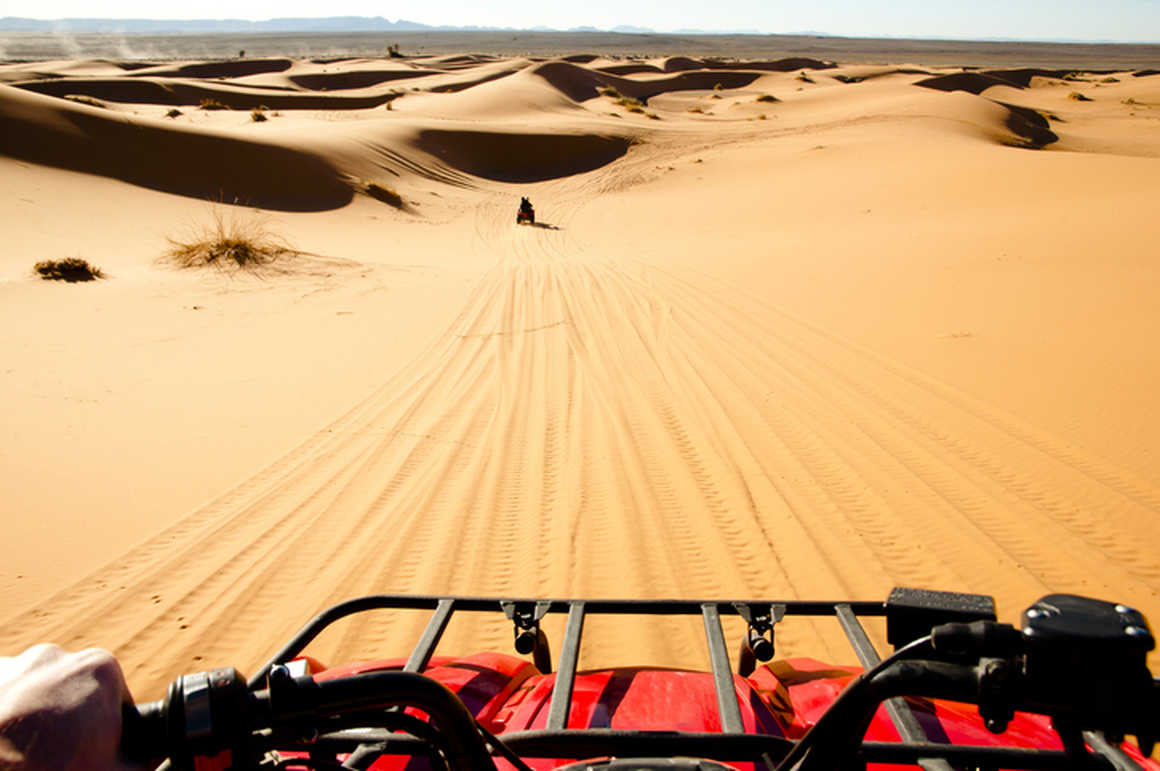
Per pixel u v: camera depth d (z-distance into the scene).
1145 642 0.99
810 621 5.19
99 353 12.13
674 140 60.94
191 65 127.44
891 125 61.66
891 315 13.23
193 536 6.59
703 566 5.86
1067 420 8.35
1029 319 12.15
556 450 8.26
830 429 8.49
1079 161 31.23
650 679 2.48
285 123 60.47
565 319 14.15
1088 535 6.09
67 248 21.91
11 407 9.60
